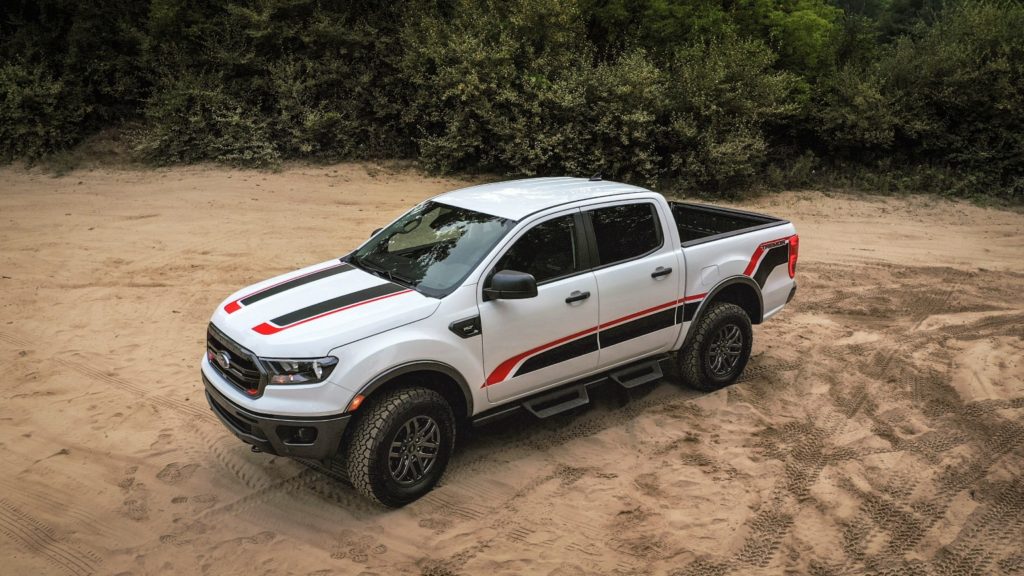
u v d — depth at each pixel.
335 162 15.03
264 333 4.30
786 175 15.36
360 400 4.18
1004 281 9.77
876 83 15.89
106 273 8.98
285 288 4.96
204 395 5.99
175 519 4.39
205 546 4.14
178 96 14.60
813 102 16.11
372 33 15.46
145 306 7.95
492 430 5.52
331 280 4.99
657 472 4.97
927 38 16.69
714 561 4.07
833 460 5.17
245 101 15.24
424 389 4.43
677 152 14.59
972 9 16.36
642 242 5.51
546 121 14.35
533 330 4.87
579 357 5.19
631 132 14.00
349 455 4.29
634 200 5.57
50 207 11.98
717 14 16.12
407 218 5.60
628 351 5.50
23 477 4.80
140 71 15.80
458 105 14.38
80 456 5.07
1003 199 15.04
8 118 14.52
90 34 15.26
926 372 6.72
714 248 5.93
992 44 15.67
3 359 6.60
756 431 5.56
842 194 15.09
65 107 14.95
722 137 14.41
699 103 14.05
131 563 3.99
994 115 15.36
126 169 14.34
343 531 4.29
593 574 3.95
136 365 6.54
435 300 4.52
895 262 10.67
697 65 14.48
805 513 4.54
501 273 4.57
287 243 10.30
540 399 5.11
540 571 3.96
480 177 14.66
